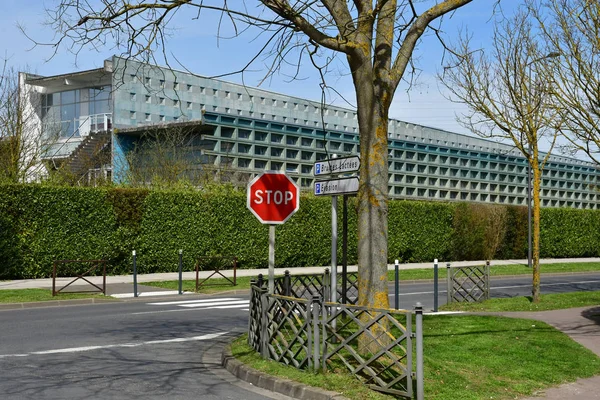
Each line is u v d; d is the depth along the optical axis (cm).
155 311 1472
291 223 2914
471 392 684
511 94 1543
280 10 779
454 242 3500
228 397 693
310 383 693
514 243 3838
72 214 2305
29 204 2214
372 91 804
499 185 4397
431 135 4097
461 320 1223
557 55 1351
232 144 3381
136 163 3334
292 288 1105
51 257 2258
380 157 802
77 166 3350
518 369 807
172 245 2555
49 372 805
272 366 783
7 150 2880
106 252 2381
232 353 890
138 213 2467
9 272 2177
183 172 3266
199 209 2633
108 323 1259
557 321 1252
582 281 2550
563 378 776
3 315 1377
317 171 973
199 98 3697
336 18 827
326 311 733
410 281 2442
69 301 1641
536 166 1602
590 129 1376
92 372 812
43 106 3891
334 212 945
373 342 788
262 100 3878
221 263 2700
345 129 3956
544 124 1567
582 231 4075
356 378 703
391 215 3241
